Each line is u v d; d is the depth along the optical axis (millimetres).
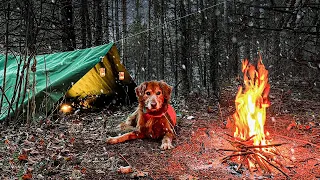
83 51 2725
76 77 2355
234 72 6305
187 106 2812
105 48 2611
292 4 3111
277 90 3686
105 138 1777
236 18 4676
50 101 2217
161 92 1715
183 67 4602
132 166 1358
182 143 1683
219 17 5316
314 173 1237
